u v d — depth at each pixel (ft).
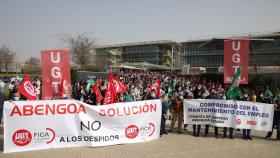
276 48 197.16
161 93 40.19
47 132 29.43
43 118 29.25
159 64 307.17
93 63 199.31
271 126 36.50
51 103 29.53
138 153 28.45
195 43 252.83
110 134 31.58
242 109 36.42
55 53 35.83
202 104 36.99
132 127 32.81
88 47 175.63
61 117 29.86
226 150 30.30
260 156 28.35
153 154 28.17
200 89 52.65
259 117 36.42
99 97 36.83
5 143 27.91
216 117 36.63
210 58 246.27
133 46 320.70
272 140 36.01
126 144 32.17
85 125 30.55
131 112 32.73
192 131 40.91
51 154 27.43
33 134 28.94
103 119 31.30
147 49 312.91
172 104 40.63
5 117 27.99
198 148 30.86
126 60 324.80
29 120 28.76
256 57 204.03
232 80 39.22
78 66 174.40
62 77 35.99
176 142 33.53
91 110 30.78
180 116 38.99
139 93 59.31
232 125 36.32
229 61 40.83
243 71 40.19
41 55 35.63
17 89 38.01
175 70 295.28
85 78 99.55
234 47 40.42
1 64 214.48
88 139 30.66
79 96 50.70
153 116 34.19
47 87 35.81
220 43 114.42
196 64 251.80
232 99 38.29
